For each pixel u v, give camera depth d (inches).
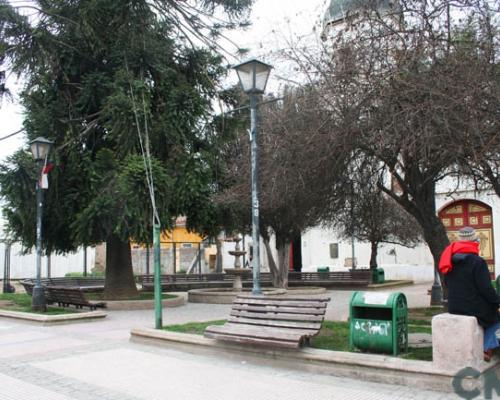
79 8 616.1
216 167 673.6
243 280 999.0
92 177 583.2
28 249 708.7
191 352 336.5
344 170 394.0
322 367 272.1
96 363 310.8
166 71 638.5
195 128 645.3
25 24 589.6
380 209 520.7
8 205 633.0
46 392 249.9
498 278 354.6
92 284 938.7
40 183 550.9
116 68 638.5
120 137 581.0
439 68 302.8
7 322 519.2
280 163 395.2
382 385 245.8
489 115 294.2
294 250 1375.5
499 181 350.9
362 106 329.7
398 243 939.3
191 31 697.0
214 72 714.8
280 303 307.4
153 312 578.2
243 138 677.3
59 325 482.9
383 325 265.3
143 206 555.2
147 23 642.2
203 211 642.8
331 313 517.7
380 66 325.4
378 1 360.5
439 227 421.4
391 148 332.8
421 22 334.6
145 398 236.1
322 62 385.7
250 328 308.2
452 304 249.1
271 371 279.3
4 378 278.8
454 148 302.4
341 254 1176.2
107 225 571.8
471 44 308.8
